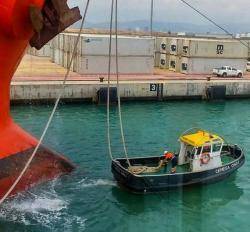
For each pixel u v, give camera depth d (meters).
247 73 61.81
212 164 23.31
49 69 56.84
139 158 23.75
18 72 52.44
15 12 16.16
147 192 21.62
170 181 21.80
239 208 20.92
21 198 19.22
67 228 18.25
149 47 55.12
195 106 47.88
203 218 19.77
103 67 53.47
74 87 45.91
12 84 43.84
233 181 24.16
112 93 46.69
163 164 23.56
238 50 59.28
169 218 19.64
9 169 18.70
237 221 19.69
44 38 17.84
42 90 44.56
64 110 42.94
